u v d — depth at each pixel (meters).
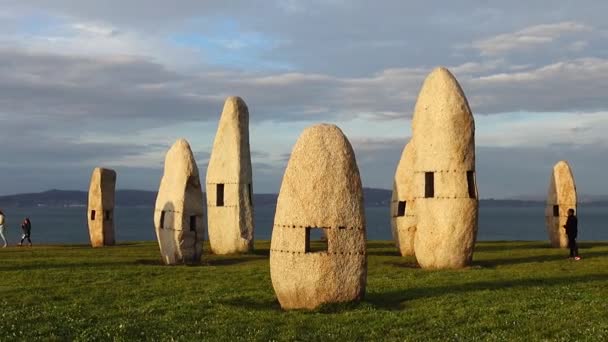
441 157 23.86
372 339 12.55
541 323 13.39
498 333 12.73
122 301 16.81
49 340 12.57
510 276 20.56
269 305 16.28
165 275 21.62
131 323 13.85
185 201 25.78
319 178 15.43
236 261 27.16
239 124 31.78
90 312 15.23
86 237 85.94
